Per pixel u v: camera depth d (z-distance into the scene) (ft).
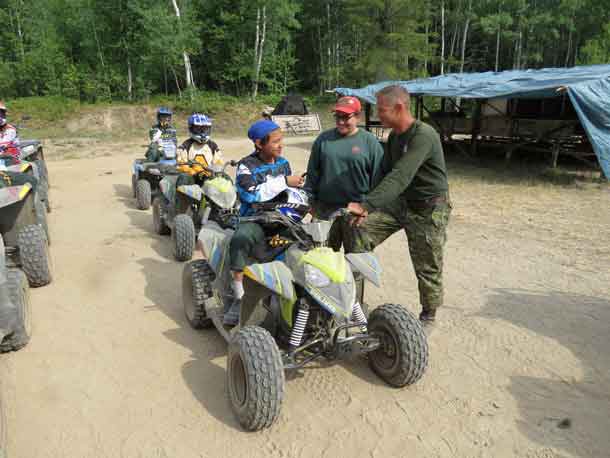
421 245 13.91
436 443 10.68
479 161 58.44
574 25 169.37
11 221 18.80
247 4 134.72
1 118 25.36
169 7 127.44
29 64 127.95
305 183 16.10
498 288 19.35
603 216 30.94
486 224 29.32
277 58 144.56
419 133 12.70
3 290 13.38
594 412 11.74
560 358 14.16
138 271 21.13
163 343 14.92
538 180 44.55
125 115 110.63
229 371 11.38
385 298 18.30
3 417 10.25
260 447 10.48
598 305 17.74
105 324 16.11
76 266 21.63
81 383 12.76
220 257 14.47
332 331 11.51
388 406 11.89
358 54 153.69
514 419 11.48
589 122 41.42
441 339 15.29
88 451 10.36
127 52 128.47
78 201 36.17
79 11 130.93
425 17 143.13
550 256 23.20
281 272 11.07
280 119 101.71
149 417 11.45
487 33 167.63
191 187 22.97
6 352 14.21
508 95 47.24
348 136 15.10
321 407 11.83
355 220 12.37
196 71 152.15
